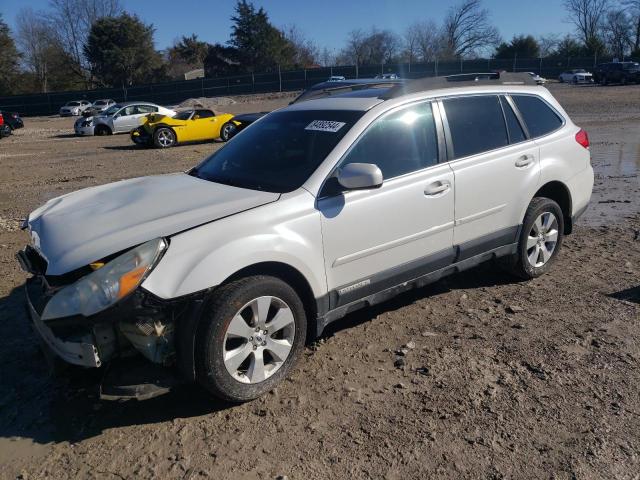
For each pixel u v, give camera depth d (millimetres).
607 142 14750
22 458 3102
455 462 2963
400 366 3883
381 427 3260
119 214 3559
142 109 26828
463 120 4629
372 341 4266
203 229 3287
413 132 4281
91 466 3027
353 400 3525
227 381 3344
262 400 3547
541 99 5363
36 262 3588
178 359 3270
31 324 3668
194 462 3029
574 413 3318
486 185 4633
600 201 8539
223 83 56969
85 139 24750
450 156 4457
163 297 3061
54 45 80688
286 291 3518
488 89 4895
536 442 3090
